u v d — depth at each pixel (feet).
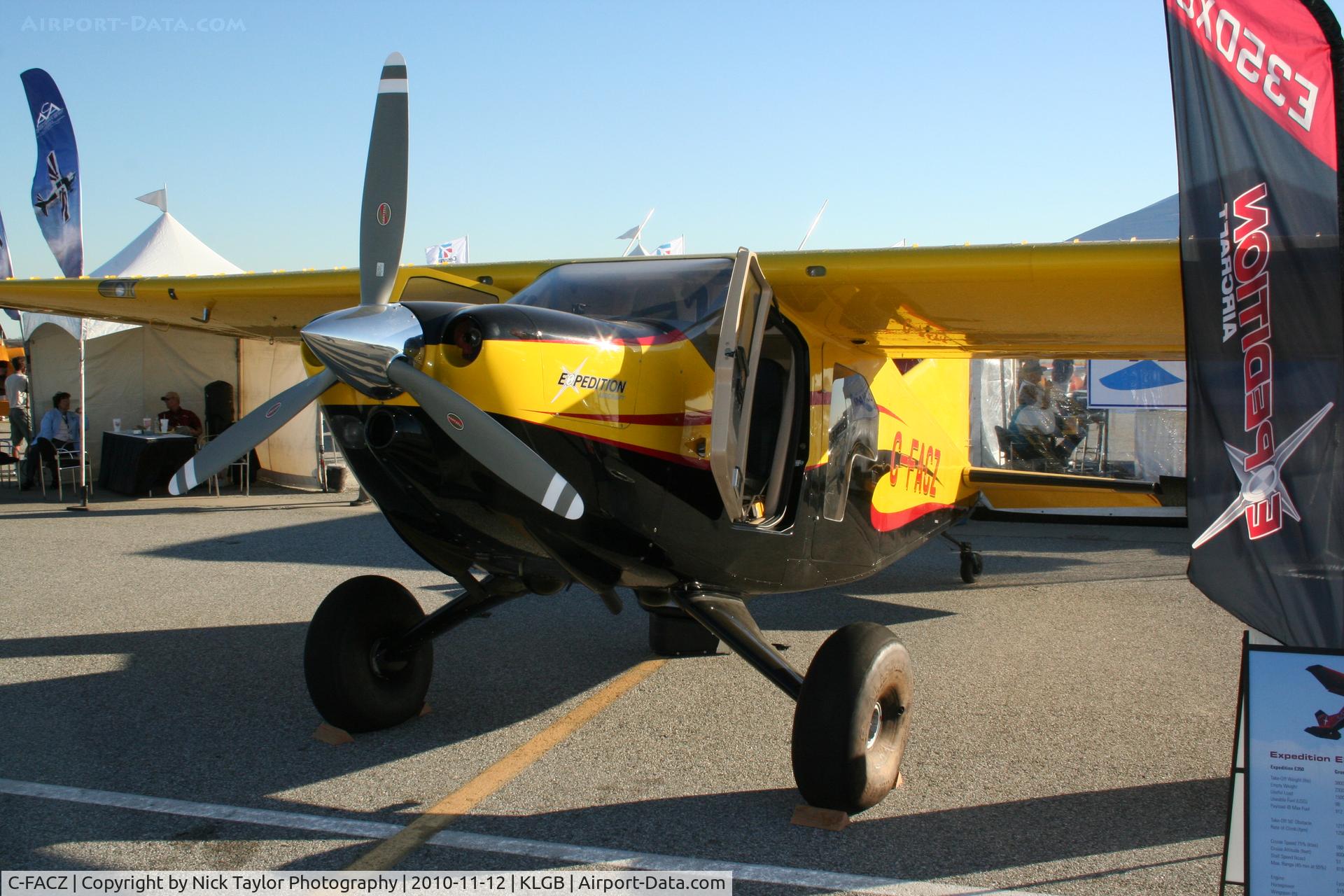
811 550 13.75
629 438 10.04
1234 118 9.62
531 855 9.16
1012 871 8.95
